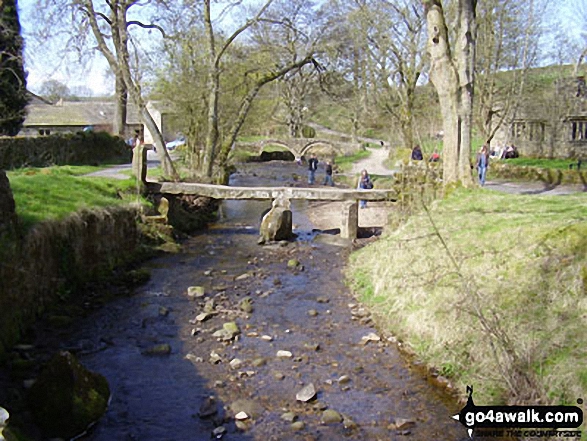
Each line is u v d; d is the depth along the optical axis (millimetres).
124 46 24672
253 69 31578
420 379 8883
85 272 13539
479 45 34156
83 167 26094
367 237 20562
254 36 31562
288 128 72812
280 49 32406
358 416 7805
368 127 73688
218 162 30469
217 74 27547
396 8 37562
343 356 9773
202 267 16141
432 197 17859
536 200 15016
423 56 36938
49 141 26203
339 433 7363
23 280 10375
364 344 10266
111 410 7891
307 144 63438
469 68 17484
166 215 20016
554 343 7891
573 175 24781
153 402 8156
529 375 7676
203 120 31422
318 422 7625
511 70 38719
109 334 10703
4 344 9227
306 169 50094
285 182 37625
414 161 22203
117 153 35500
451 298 10117
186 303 12680
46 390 7391
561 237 10227
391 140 49125
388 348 10086
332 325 11312
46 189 15031
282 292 13664
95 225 14273
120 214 16094
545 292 9031
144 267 15930
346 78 40531
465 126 17688
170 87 30766
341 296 13336
